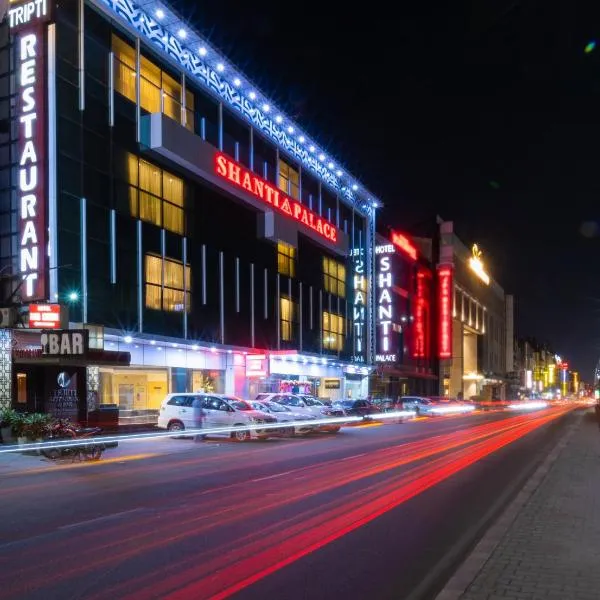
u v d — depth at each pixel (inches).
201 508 390.6
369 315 2100.1
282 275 1598.2
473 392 3922.2
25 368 922.1
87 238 987.3
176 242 1209.4
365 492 452.1
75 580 243.9
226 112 1406.3
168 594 228.4
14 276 911.7
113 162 1059.3
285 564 267.7
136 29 1126.4
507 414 2170.3
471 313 3693.4
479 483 500.7
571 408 3289.9
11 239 941.2
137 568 260.2
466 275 3531.0
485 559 255.6
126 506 398.3
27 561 270.8
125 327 1057.5
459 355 3437.5
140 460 671.8
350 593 231.8
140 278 1096.2
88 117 1011.3
